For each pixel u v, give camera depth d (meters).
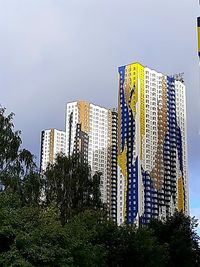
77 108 92.94
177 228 53.38
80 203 55.03
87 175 57.34
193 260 51.94
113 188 93.56
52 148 90.50
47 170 56.41
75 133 91.38
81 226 37.47
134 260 42.91
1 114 45.84
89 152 91.94
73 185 55.56
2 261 25.50
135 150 92.00
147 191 90.88
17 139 45.88
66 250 28.94
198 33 48.09
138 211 88.00
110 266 41.59
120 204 90.81
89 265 32.78
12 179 43.72
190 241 52.88
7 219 27.16
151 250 43.03
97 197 56.47
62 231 30.09
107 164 94.50
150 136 94.94
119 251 42.00
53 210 32.81
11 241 27.00
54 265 27.97
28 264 25.58
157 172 93.75
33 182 45.94
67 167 56.59
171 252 50.56
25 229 28.11
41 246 27.95
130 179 90.75
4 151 44.94
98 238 42.22
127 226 44.78
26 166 46.56
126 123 94.81
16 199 30.98
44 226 29.75
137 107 94.50
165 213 92.12
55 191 54.62
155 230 53.25
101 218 45.09
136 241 42.75
